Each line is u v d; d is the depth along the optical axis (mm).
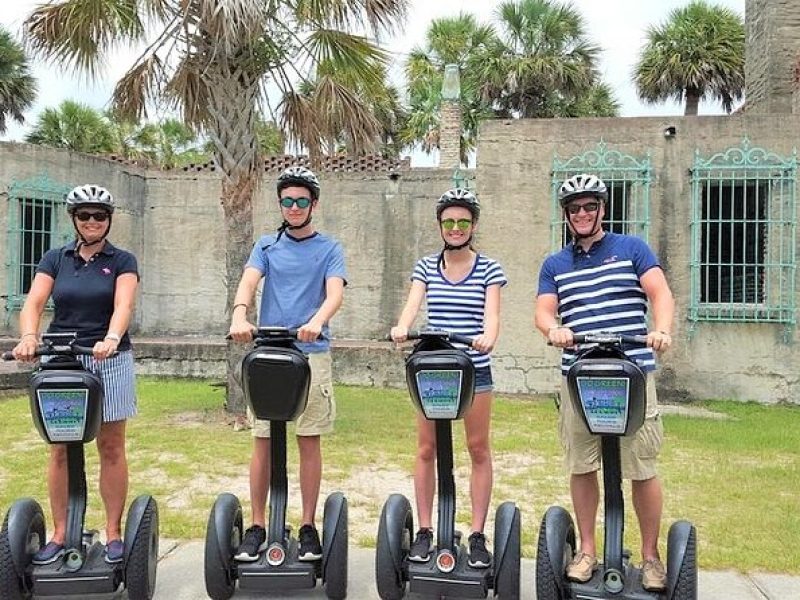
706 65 22781
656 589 3205
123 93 8539
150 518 3631
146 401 9836
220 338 13742
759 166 9812
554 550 3277
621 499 3232
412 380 3391
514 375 10266
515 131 10258
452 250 3799
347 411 9141
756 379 9898
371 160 13617
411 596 3764
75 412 3293
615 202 10141
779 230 9844
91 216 3592
